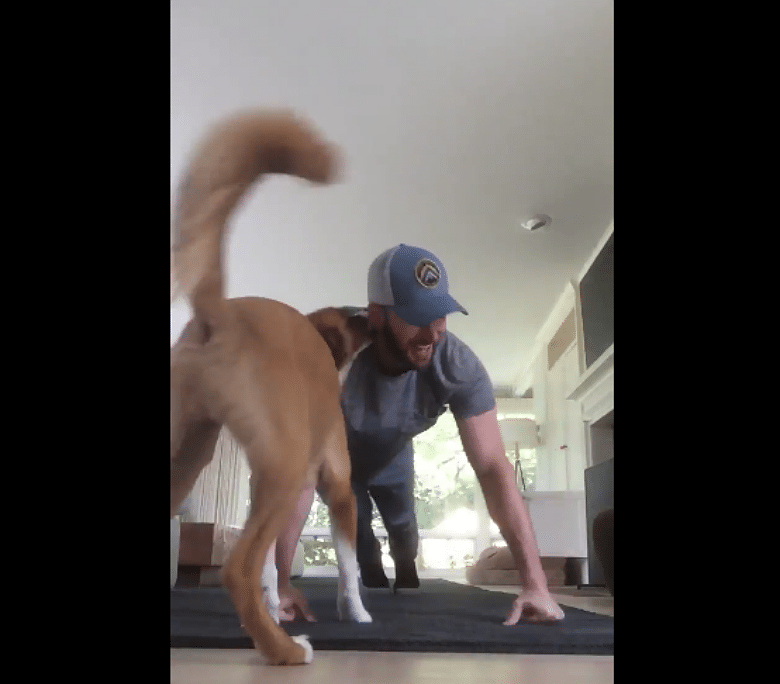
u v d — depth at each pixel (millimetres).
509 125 1978
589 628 1646
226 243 1803
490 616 1716
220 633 1513
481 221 1997
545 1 1782
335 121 1934
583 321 1946
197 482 1605
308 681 1355
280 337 1757
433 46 1852
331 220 1908
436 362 1895
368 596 1715
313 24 1814
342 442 1769
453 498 1844
